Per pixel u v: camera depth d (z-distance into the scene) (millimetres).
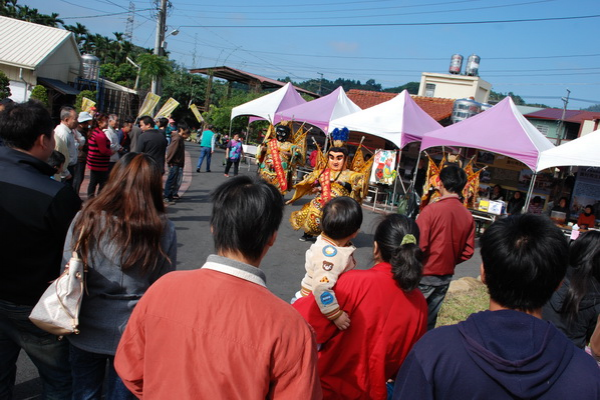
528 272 1464
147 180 2230
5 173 2322
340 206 2977
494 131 10078
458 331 1483
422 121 12094
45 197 2309
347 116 12320
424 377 1447
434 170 10070
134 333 1595
